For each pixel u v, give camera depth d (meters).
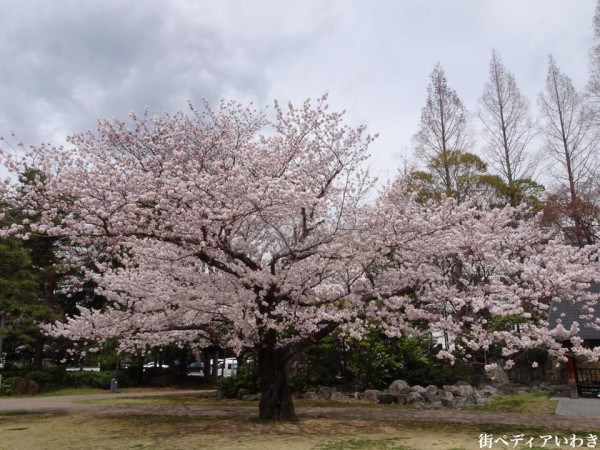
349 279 8.33
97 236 7.48
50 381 20.19
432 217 7.82
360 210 8.29
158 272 8.84
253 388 15.05
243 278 7.88
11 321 17.56
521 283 7.77
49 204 7.03
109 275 9.05
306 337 8.88
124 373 22.72
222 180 7.53
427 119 21.83
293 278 8.29
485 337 7.32
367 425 8.84
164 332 9.91
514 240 8.16
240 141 9.62
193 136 8.98
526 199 18.48
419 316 7.92
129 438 7.77
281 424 8.88
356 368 14.24
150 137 8.11
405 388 13.41
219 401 14.34
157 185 7.50
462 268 8.61
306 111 8.88
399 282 8.45
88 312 9.58
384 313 8.21
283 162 8.70
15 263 16.27
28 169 7.04
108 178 7.01
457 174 19.27
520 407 11.52
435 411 11.14
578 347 6.91
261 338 8.82
